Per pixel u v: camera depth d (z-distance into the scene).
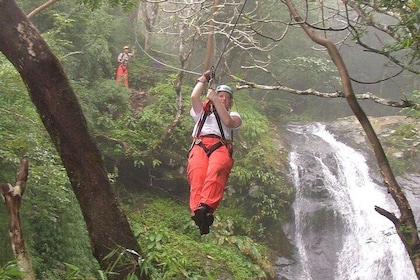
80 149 4.18
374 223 16.02
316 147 18.67
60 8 14.44
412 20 4.69
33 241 8.48
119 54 18.05
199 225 4.37
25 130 8.50
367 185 17.39
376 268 14.88
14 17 4.09
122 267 4.27
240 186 14.98
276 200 15.28
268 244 14.61
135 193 14.41
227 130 4.69
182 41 14.55
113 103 15.06
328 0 25.44
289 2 5.71
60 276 8.66
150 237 12.04
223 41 19.28
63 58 11.98
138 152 14.00
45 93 4.10
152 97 16.25
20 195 4.19
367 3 5.87
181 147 14.69
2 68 8.30
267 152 16.30
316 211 15.86
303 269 14.52
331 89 25.06
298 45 23.91
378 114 26.25
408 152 18.61
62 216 9.29
